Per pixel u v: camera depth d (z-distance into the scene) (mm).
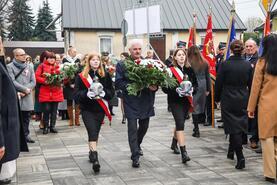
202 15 30922
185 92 6586
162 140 8773
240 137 6348
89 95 6230
